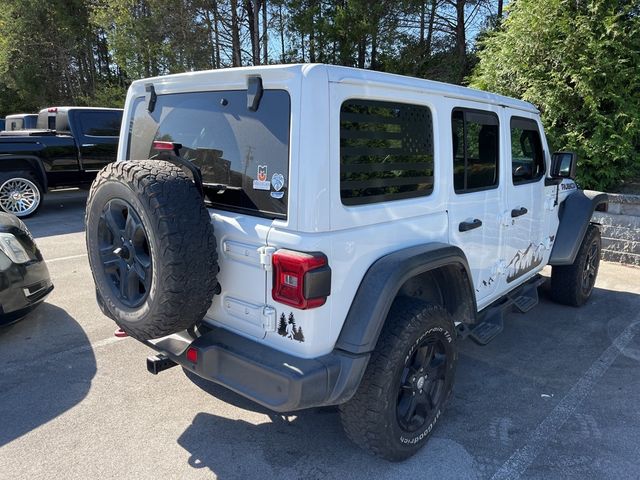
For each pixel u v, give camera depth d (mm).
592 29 7453
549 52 7820
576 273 4988
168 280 2242
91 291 5406
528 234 4168
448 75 14961
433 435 2986
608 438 2988
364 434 2553
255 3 17031
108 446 2828
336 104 2256
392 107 2582
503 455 2818
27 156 9422
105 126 10625
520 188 3922
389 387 2482
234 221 2434
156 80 2951
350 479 2600
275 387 2227
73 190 13578
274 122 2305
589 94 7453
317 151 2184
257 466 2688
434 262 2646
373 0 14336
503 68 8539
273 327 2350
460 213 3129
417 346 2605
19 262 4008
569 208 4855
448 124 2973
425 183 2844
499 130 3561
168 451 2795
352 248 2357
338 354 2359
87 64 26219
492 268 3645
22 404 3230
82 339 4219
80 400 3291
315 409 2777
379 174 2529
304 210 2184
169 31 18234
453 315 3189
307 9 15219
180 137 2824
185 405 3260
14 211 9383
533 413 3250
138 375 3633
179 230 2232
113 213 2496
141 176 2301
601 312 5090
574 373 3801
